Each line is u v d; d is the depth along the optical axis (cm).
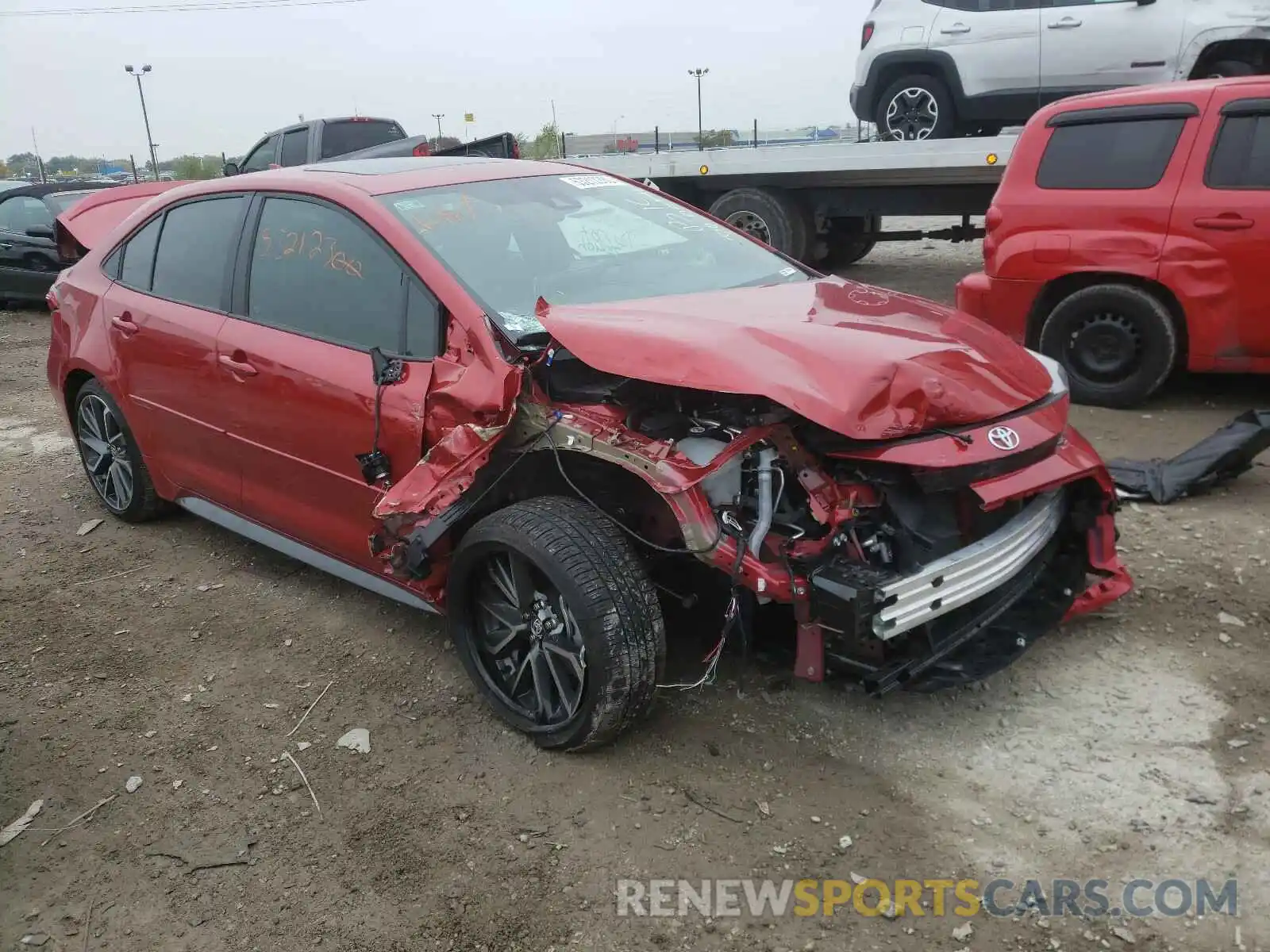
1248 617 369
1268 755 294
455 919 252
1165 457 541
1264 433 472
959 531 299
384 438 335
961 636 296
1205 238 572
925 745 308
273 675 371
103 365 474
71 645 400
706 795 290
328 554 393
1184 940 234
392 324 344
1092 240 609
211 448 425
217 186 435
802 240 980
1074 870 256
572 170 440
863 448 280
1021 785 288
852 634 264
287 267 385
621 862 267
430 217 360
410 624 402
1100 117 608
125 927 256
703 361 278
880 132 982
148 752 328
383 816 290
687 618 360
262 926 254
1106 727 311
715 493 296
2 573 470
